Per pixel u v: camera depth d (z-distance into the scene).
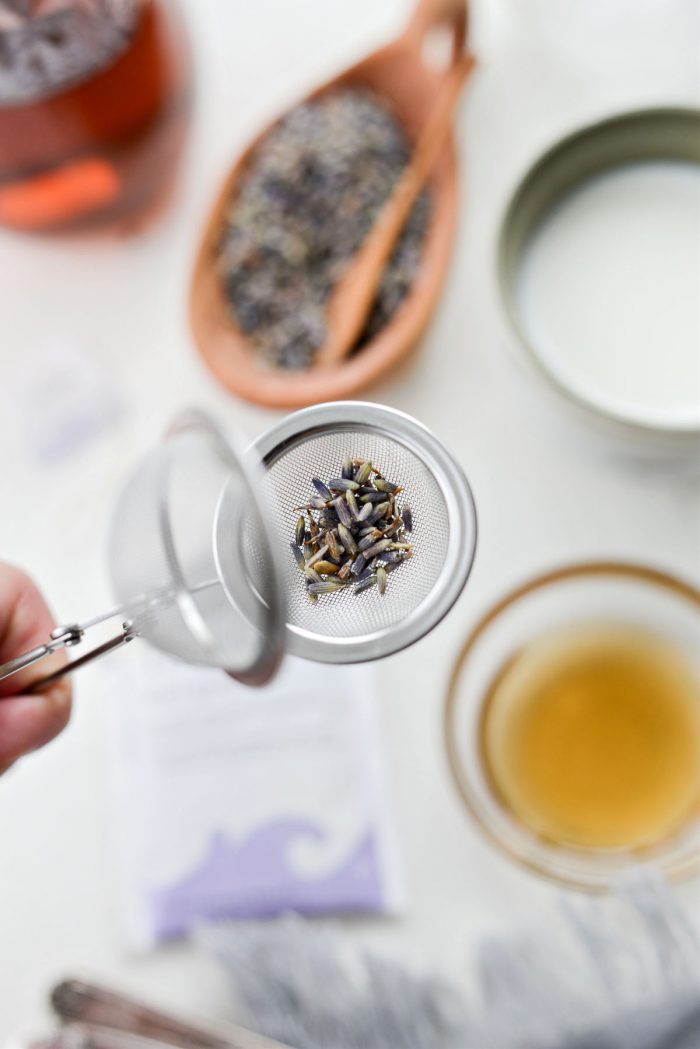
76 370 0.47
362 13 0.47
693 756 0.45
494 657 0.45
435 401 0.46
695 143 0.43
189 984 0.45
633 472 0.45
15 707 0.38
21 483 0.47
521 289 0.44
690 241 0.43
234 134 0.47
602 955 0.43
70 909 0.46
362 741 0.45
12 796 0.46
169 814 0.45
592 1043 0.42
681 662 0.45
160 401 0.46
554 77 0.46
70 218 0.45
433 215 0.45
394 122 0.46
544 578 0.43
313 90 0.45
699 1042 0.42
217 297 0.46
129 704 0.46
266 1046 0.44
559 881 0.43
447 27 0.45
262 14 0.47
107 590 0.46
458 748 0.45
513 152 0.46
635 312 0.43
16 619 0.39
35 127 0.41
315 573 0.34
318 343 0.45
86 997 0.45
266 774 0.45
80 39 0.39
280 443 0.34
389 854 0.45
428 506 0.34
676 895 0.44
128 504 0.38
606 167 0.43
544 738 0.45
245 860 0.45
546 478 0.45
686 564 0.45
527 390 0.45
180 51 0.43
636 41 0.45
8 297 0.47
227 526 0.33
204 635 0.33
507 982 0.43
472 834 0.45
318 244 0.46
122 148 0.42
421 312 0.44
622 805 0.45
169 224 0.47
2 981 0.46
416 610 0.33
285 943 0.44
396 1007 0.43
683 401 0.43
